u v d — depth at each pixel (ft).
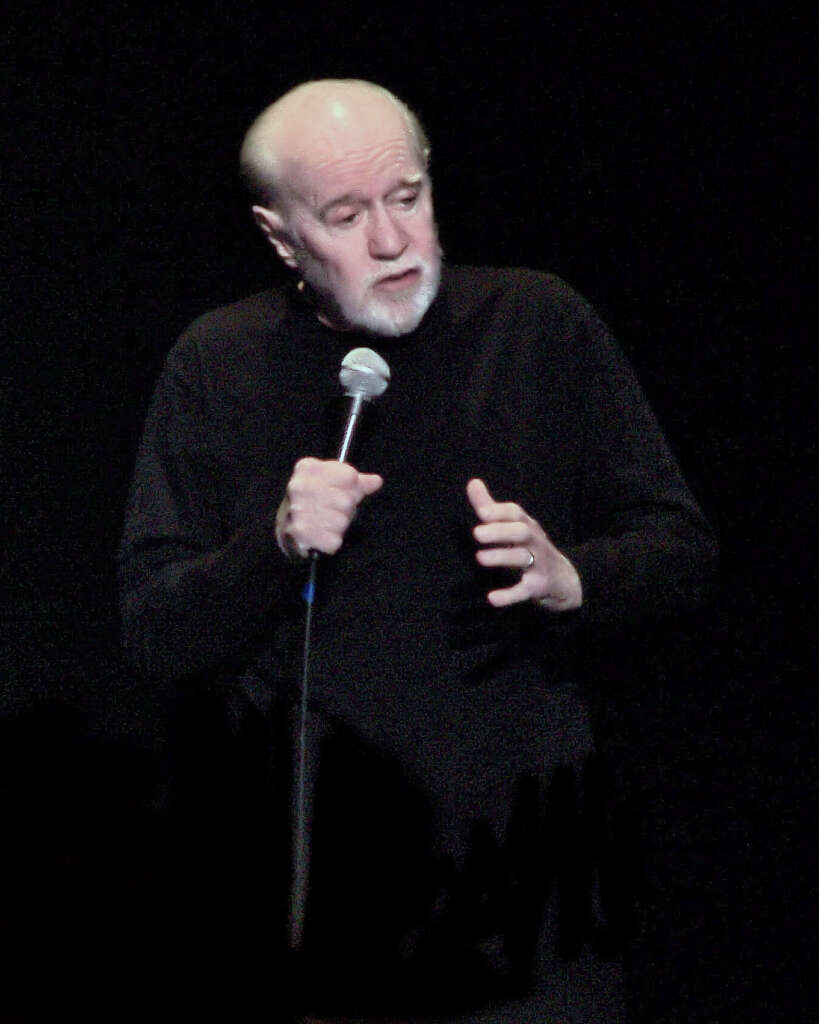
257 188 23.41
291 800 22.85
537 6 39.45
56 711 44.42
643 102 39.45
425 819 22.25
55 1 41.75
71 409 44.11
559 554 21.40
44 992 35.42
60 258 43.27
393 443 23.06
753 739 40.73
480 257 40.60
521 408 23.24
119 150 42.52
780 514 40.73
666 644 41.52
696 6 38.73
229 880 23.84
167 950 34.94
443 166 40.40
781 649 40.81
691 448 40.93
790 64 38.50
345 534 22.71
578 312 23.75
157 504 23.85
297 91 23.56
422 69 40.16
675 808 40.75
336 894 22.67
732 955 39.11
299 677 22.67
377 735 22.30
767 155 39.14
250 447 23.67
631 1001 38.88
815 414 40.19
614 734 41.47
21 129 42.52
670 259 40.19
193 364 24.35
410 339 23.43
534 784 22.24
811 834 39.83
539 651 22.66
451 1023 22.41
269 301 24.68
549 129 39.96
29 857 39.73
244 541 21.80
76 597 44.75
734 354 40.40
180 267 43.04
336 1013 22.93
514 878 22.21
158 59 41.75
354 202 22.43
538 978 22.22
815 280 39.58
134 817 41.39
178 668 22.80
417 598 22.54
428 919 22.36
